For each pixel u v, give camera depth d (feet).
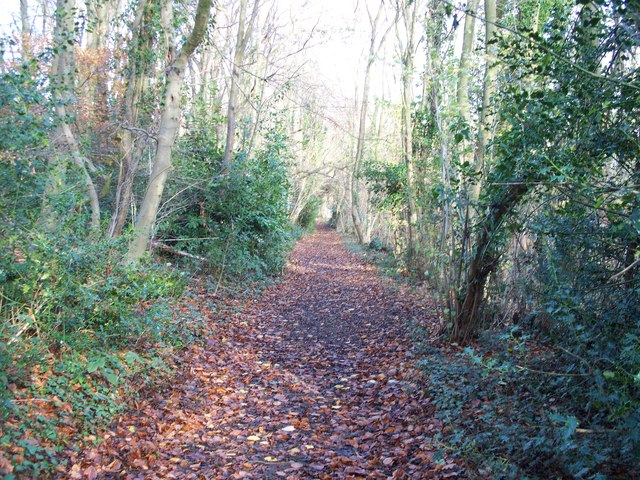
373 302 42.50
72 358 17.08
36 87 18.42
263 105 56.80
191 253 42.39
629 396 11.15
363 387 22.31
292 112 81.51
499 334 22.13
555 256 17.06
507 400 15.31
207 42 41.04
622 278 14.98
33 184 16.96
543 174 15.92
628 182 14.84
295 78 61.57
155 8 36.81
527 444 11.44
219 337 28.73
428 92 26.16
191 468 14.67
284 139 53.16
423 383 20.16
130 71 36.35
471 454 12.92
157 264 33.47
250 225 47.47
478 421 15.24
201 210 42.68
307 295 47.73
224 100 80.79
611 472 11.30
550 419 11.80
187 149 45.88
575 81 15.42
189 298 33.14
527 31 15.15
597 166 15.24
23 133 16.03
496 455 12.92
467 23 34.73
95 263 19.97
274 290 47.65
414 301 38.96
